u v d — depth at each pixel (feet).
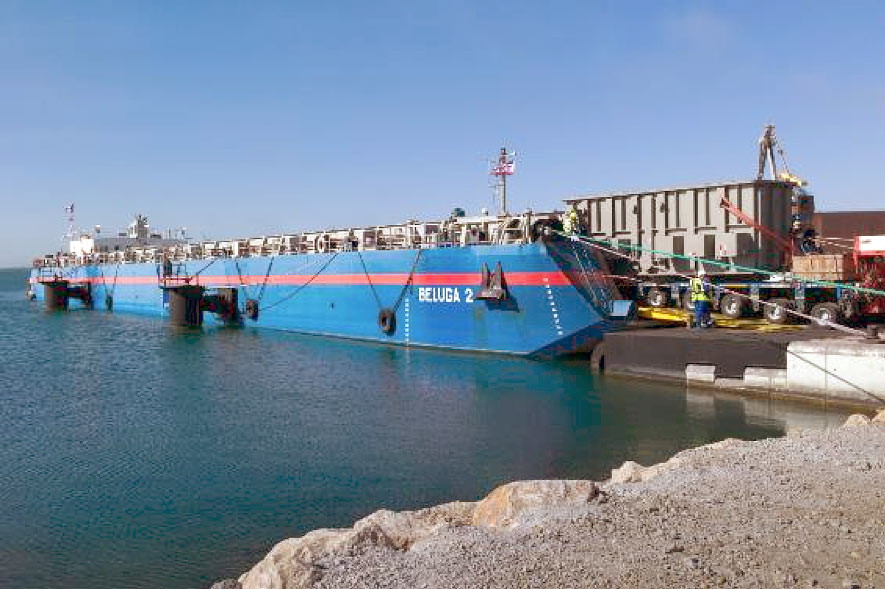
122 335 149.59
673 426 59.36
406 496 43.80
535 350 95.40
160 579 32.94
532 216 96.27
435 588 22.79
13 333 159.43
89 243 268.00
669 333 79.05
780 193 89.66
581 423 61.11
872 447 37.76
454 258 105.09
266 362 103.45
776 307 80.79
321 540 27.78
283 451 54.49
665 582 22.06
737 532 26.18
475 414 65.72
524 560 24.39
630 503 30.07
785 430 57.11
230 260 164.76
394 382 83.41
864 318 82.89
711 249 91.20
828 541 25.08
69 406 74.28
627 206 99.40
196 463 51.70
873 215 146.20
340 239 135.33
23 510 42.34
